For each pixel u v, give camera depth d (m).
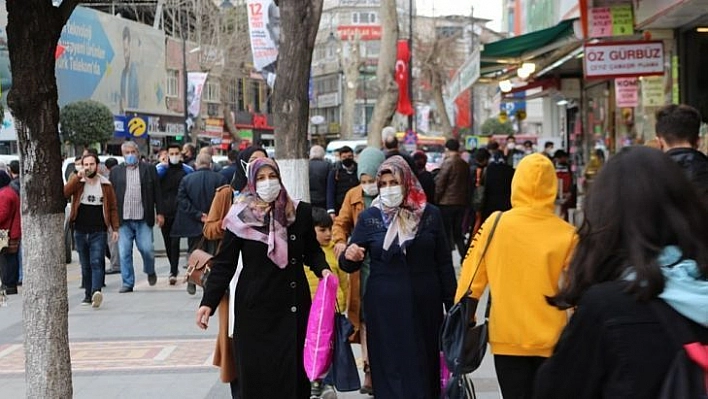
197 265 6.38
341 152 12.77
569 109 24.97
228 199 8.96
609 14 11.88
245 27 47.25
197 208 13.41
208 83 57.94
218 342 6.56
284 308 5.79
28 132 5.11
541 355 4.95
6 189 13.31
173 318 11.12
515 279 5.00
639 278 2.41
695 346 2.33
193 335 10.02
